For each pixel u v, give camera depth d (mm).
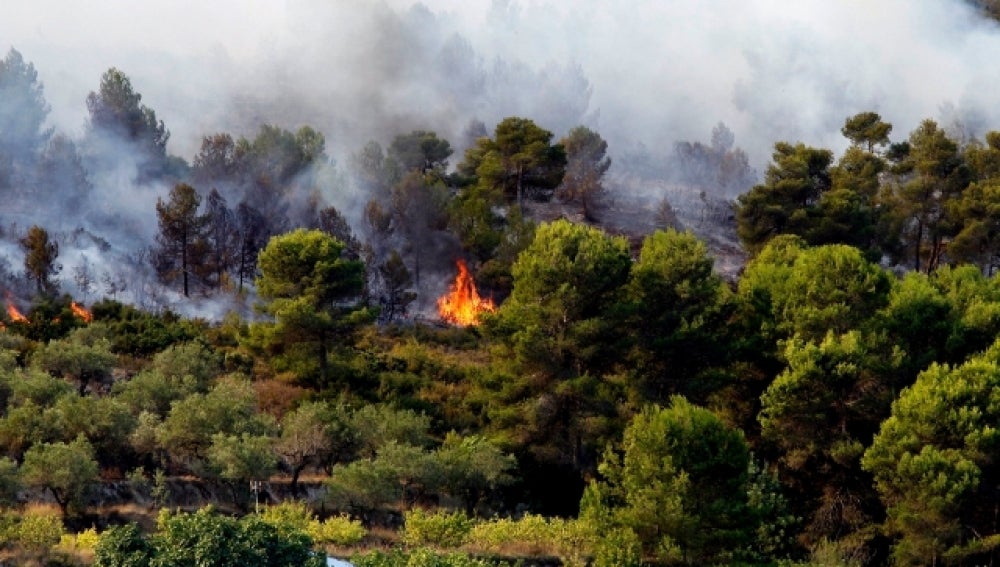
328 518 60594
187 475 62875
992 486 62781
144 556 40938
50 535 48781
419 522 56125
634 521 56531
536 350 74438
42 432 60031
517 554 55781
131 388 68125
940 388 62562
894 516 62094
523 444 73688
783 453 72812
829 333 70375
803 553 66562
